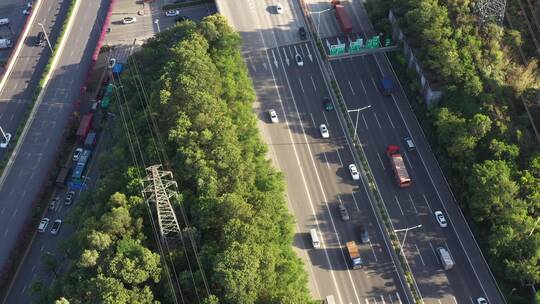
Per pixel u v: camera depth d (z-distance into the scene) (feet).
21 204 523.29
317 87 578.66
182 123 471.62
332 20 637.30
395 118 552.41
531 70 539.70
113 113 549.95
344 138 539.70
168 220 413.80
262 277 386.11
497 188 453.17
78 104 586.45
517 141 495.82
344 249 469.57
